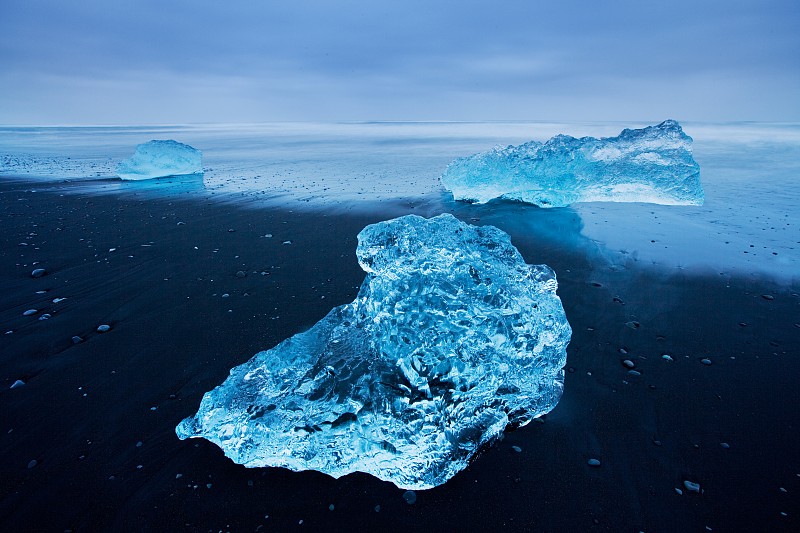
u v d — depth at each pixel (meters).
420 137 17.09
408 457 1.32
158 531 1.21
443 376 1.36
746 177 6.44
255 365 1.59
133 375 1.89
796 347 2.10
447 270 1.58
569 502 1.30
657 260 3.22
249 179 6.81
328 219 4.34
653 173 4.28
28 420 1.63
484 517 1.25
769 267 3.07
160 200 5.26
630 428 1.59
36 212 4.60
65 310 2.46
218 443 1.43
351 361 1.52
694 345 2.13
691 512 1.27
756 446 1.51
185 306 2.51
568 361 2.01
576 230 3.96
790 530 1.21
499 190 4.83
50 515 1.26
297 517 1.25
